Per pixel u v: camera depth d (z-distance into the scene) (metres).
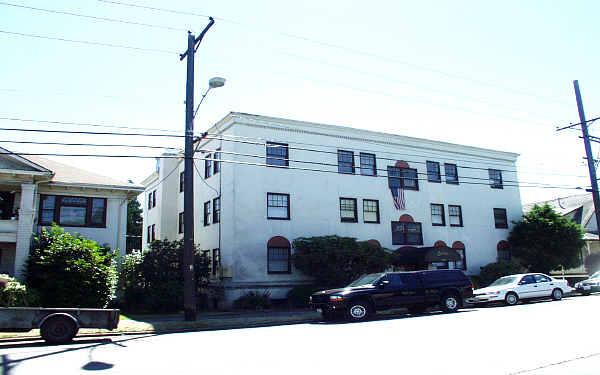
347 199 29.34
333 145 29.50
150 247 24.64
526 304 23.20
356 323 16.56
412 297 18.62
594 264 38.81
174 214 33.25
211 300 26.16
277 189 27.03
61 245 20.67
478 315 17.70
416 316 18.50
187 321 17.06
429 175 33.09
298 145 28.25
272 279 25.86
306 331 14.56
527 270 34.53
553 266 32.66
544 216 33.59
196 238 29.69
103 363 9.48
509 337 11.92
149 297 22.66
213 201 27.81
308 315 20.30
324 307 17.83
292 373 8.26
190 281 17.39
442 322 15.70
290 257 26.66
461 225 33.56
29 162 21.55
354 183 29.73
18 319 12.33
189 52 18.45
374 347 10.88
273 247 26.23
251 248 25.52
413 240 31.22
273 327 16.27
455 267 32.31
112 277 21.39
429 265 31.27
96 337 14.23
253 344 11.87
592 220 41.44
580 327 13.48
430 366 8.66
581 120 27.95
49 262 20.20
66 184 23.92
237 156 26.09
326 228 28.11
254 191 26.27
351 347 10.98
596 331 12.70
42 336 12.38
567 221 33.09
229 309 24.28
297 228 27.16
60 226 24.06
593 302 21.70
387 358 9.48
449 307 19.41
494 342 11.22
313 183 28.28
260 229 26.00
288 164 27.69
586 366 8.54
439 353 9.93
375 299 17.91
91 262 20.67
